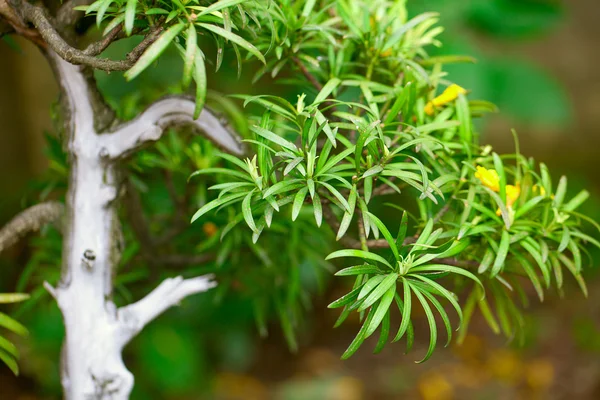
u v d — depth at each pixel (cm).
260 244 118
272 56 107
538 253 101
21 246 186
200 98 94
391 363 248
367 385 237
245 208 96
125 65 95
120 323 104
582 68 323
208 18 95
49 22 100
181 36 97
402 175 97
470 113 110
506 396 231
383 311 95
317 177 97
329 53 106
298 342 255
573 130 316
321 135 108
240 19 99
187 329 203
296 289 117
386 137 100
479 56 196
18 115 225
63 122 104
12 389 204
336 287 269
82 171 104
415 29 111
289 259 120
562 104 228
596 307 265
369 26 107
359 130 98
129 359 200
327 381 234
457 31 211
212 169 99
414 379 239
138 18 97
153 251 117
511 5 224
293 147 97
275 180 98
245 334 234
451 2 196
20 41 208
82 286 104
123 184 106
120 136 104
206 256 118
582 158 317
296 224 116
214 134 105
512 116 241
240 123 116
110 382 104
